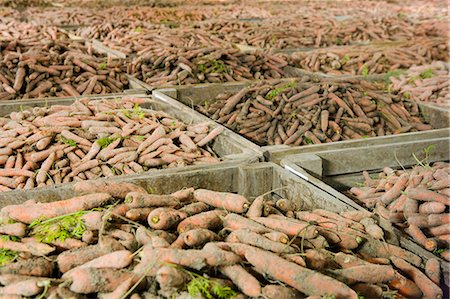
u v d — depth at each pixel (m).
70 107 2.04
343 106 2.28
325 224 1.24
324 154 1.76
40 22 5.05
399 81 2.88
